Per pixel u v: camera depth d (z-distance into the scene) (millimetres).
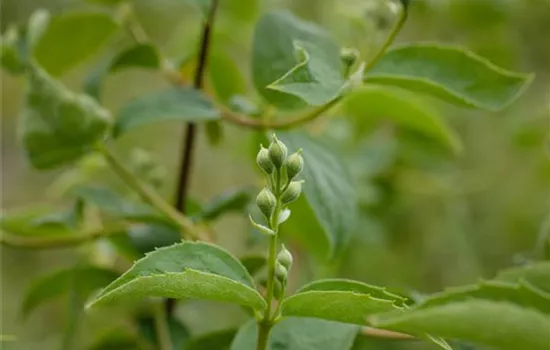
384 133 781
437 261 768
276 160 365
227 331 453
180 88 489
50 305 851
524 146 690
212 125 527
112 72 526
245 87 536
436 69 425
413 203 766
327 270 551
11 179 1097
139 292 353
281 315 366
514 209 781
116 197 508
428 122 525
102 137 488
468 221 767
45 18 495
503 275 384
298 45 404
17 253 966
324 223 432
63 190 617
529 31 769
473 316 330
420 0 686
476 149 782
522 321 327
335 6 669
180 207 512
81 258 574
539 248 485
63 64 542
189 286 354
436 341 359
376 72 424
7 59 502
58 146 484
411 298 426
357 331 394
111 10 546
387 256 743
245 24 600
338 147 640
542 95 782
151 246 499
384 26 517
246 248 563
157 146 926
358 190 666
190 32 623
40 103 478
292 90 385
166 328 508
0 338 427
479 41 737
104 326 616
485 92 424
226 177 963
